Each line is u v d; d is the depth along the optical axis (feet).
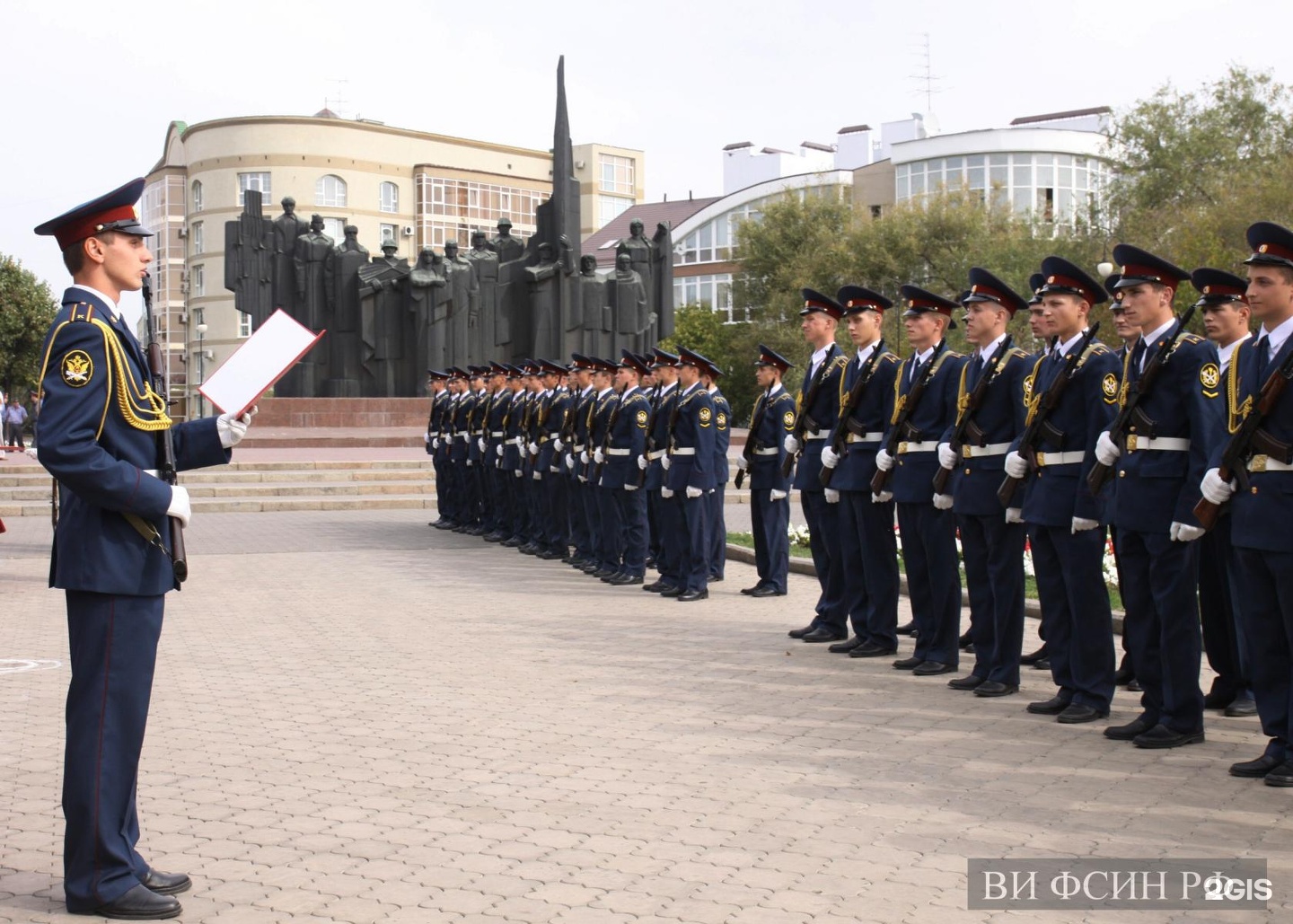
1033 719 23.90
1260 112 146.51
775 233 172.65
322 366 106.83
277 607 38.04
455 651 30.73
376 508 73.46
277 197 208.95
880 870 15.66
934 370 28.55
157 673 28.32
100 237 15.02
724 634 33.24
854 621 30.91
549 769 20.31
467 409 60.18
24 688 27.07
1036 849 16.47
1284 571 19.27
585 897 14.76
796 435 33.58
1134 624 22.63
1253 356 19.86
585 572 46.34
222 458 16.11
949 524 28.25
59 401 14.34
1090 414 23.44
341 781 19.67
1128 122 144.25
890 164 195.72
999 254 144.46
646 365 44.86
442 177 225.76
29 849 16.81
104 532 14.78
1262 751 21.61
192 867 15.93
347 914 14.32
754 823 17.49
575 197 107.14
